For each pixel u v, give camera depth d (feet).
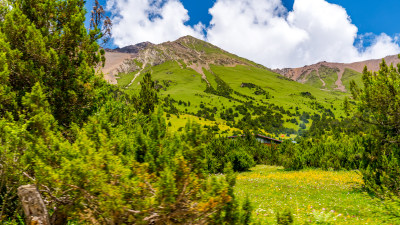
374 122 41.01
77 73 34.76
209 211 11.90
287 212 14.96
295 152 121.19
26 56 32.01
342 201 36.99
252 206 13.57
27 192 11.95
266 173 99.30
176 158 12.59
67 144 13.79
